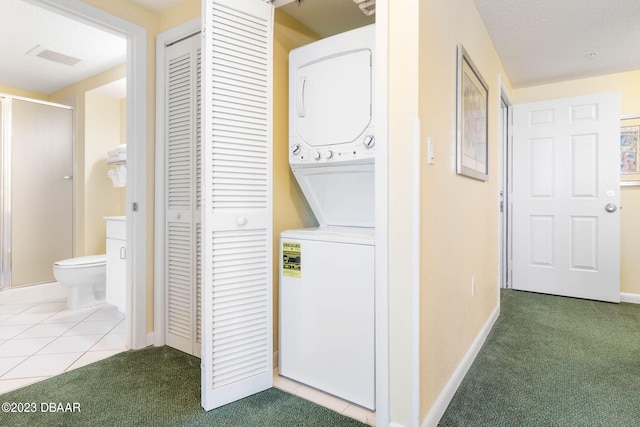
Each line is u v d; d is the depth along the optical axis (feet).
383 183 4.61
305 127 6.23
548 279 11.46
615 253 10.46
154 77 7.55
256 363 5.78
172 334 7.44
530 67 10.43
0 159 11.46
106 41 9.37
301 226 7.17
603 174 10.59
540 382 5.95
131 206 7.34
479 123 7.48
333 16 6.89
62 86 12.83
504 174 12.19
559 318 9.16
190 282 7.06
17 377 6.15
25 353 7.16
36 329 8.59
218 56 5.37
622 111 10.81
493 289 9.00
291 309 6.15
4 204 11.50
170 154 7.42
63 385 5.87
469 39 6.79
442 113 5.27
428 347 4.74
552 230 11.39
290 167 6.68
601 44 8.96
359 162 5.73
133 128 7.30
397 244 4.57
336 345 5.60
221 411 5.20
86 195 12.24
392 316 4.63
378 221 4.66
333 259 5.61
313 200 6.89
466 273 6.53
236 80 5.57
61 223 12.56
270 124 5.98
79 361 6.80
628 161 10.73
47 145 12.23
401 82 4.49
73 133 12.68
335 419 5.02
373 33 5.49
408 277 4.48
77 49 9.86
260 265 5.85
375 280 4.92
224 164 5.46
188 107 7.06
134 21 7.18
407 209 4.47
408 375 4.51
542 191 11.52
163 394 5.61
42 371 6.38
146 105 7.42
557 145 11.27
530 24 8.02
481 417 5.01
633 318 9.11
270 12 5.98
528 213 11.76
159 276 7.53
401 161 4.51
